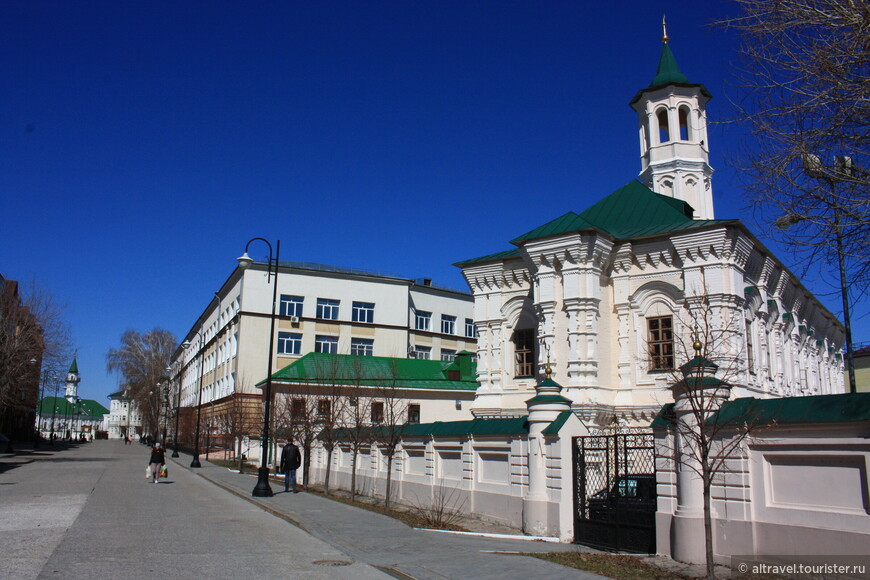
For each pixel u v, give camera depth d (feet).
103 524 53.21
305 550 43.27
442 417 152.46
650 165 114.52
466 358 163.73
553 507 52.13
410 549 43.96
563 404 55.36
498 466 61.41
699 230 82.89
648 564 39.60
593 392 84.12
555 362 87.92
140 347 297.74
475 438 64.28
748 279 89.86
